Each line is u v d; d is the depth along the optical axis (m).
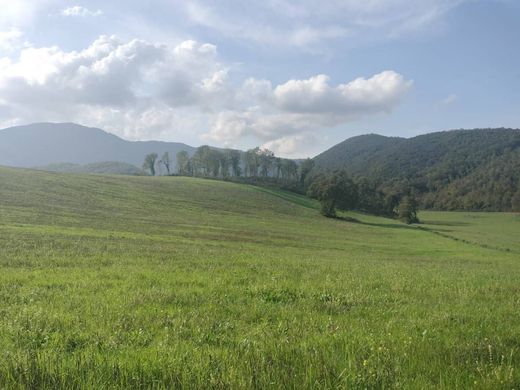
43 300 11.04
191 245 38.84
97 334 7.74
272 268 20.95
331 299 12.41
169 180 140.88
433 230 112.25
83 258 22.56
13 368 5.48
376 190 178.88
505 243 82.81
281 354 6.37
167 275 16.66
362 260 35.81
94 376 5.38
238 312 10.21
